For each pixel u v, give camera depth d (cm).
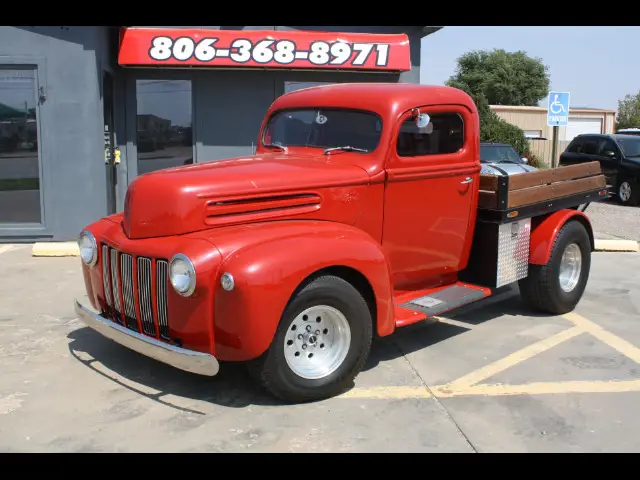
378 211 483
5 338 543
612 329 587
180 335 402
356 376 463
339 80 1076
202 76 1047
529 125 3500
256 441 373
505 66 5047
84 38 897
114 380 459
